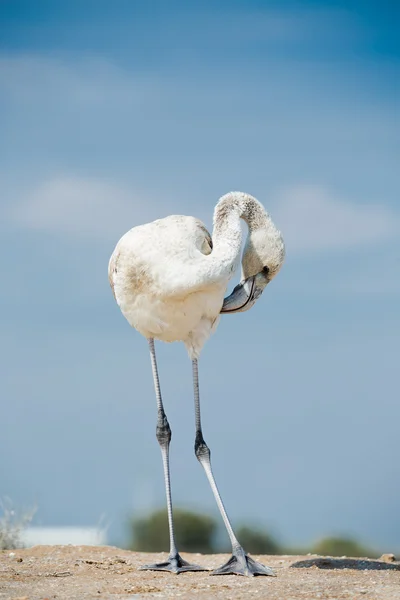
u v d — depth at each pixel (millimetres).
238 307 13266
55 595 10414
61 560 13758
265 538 25391
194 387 13258
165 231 12602
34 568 12648
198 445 13062
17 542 16484
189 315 12797
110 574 12156
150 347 13430
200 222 13258
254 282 13344
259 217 13305
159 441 13242
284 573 12266
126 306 13039
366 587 10859
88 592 10641
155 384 13391
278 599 10078
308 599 10109
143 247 12531
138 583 11312
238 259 12844
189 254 12430
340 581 11344
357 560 13914
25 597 10164
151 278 12508
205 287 12453
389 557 14773
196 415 13195
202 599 10078
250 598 10125
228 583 11289
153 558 14406
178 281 12328
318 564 13594
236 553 12266
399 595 10328
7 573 12023
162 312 12773
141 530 24516
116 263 13047
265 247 13266
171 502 12969
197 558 14641
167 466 13133
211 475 12906
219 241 12867
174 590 10734
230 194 13234
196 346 13234
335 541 25469
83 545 15461
